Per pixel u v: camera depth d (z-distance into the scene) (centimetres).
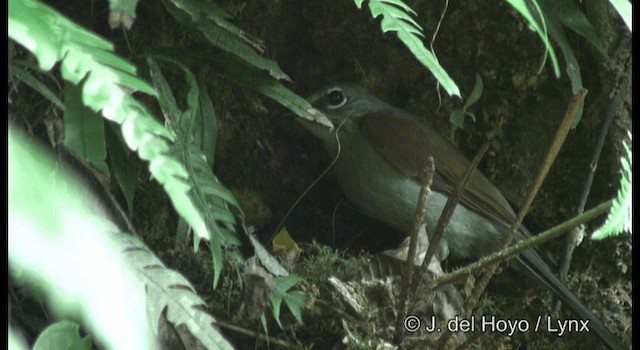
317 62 672
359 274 547
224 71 502
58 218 180
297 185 674
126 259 346
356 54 667
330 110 636
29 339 427
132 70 239
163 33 579
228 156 652
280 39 657
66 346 300
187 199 213
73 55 229
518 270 622
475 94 612
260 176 662
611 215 344
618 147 642
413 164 615
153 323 338
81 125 368
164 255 561
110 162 475
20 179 177
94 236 201
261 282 461
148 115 237
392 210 635
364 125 627
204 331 352
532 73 645
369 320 490
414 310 486
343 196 682
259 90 474
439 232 460
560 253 657
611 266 647
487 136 661
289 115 641
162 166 219
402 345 473
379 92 675
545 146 654
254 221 657
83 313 200
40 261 175
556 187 657
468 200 619
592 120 644
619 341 593
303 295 477
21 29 222
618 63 634
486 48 646
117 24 311
